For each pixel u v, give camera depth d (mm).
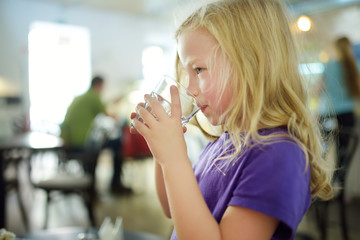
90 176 2668
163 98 689
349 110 3049
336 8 4648
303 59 799
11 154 3506
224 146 742
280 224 585
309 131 674
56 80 7332
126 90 7613
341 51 3078
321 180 683
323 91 1001
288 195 558
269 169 580
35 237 1146
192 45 682
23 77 6902
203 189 713
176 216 587
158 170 926
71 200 3656
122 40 7895
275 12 718
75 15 7387
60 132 4258
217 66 659
